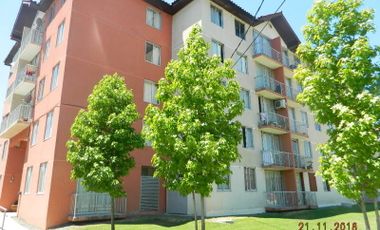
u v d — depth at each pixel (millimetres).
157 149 8531
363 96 6113
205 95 8680
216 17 20703
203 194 7895
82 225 13242
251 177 19234
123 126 10672
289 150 21906
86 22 16672
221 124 8664
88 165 10109
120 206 15328
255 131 20547
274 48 24719
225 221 13289
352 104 6363
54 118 14898
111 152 10414
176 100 8883
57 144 14172
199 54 9344
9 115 21047
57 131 14297
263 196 19406
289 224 13047
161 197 17500
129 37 18578
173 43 20984
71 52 15656
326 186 26578
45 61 18516
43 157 15234
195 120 8008
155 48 20094
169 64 9555
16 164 21562
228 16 21500
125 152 10578
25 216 15914
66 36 15953
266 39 24547
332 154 6527
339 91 6641
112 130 10570
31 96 20766
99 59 16672
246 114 20219
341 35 6922
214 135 8328
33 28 21438
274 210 18875
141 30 19438
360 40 6430
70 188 14094
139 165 16734
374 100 5984
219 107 8547
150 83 18984
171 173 8508
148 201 16750
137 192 16266
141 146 10898
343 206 24172
